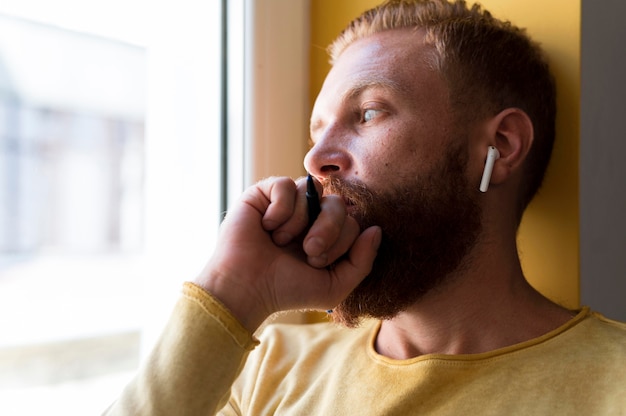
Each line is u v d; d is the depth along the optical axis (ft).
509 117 2.39
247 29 3.21
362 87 2.32
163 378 1.95
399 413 2.20
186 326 1.98
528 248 2.85
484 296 2.34
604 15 2.89
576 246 2.69
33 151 3.06
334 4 3.40
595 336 2.17
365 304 2.23
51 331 3.17
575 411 1.95
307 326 3.04
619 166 2.98
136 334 3.34
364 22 2.55
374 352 2.46
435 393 2.19
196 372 1.94
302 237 2.20
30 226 3.10
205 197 3.30
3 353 3.04
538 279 2.81
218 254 2.13
